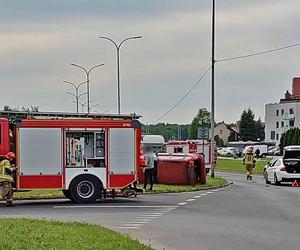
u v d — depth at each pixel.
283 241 15.55
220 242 15.33
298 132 104.25
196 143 59.00
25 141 25.78
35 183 25.83
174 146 59.62
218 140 175.38
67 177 26.12
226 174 61.59
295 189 36.94
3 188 25.12
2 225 15.73
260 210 23.53
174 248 14.34
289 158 42.09
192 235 16.58
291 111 160.75
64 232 14.91
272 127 169.00
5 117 25.95
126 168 26.64
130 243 13.88
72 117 26.53
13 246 12.22
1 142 25.42
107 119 26.48
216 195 31.34
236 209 23.91
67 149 26.12
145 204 26.03
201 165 39.34
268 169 44.03
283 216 21.47
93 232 15.36
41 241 13.15
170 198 29.28
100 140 26.44
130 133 26.62
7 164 25.19
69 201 27.66
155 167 38.00
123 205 25.55
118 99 60.62
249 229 17.94
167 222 19.61
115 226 18.48
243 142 163.12
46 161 25.92
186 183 38.09
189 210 23.50
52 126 25.94
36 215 21.28
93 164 26.41
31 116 26.27
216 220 20.22
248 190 35.72
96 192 26.39
